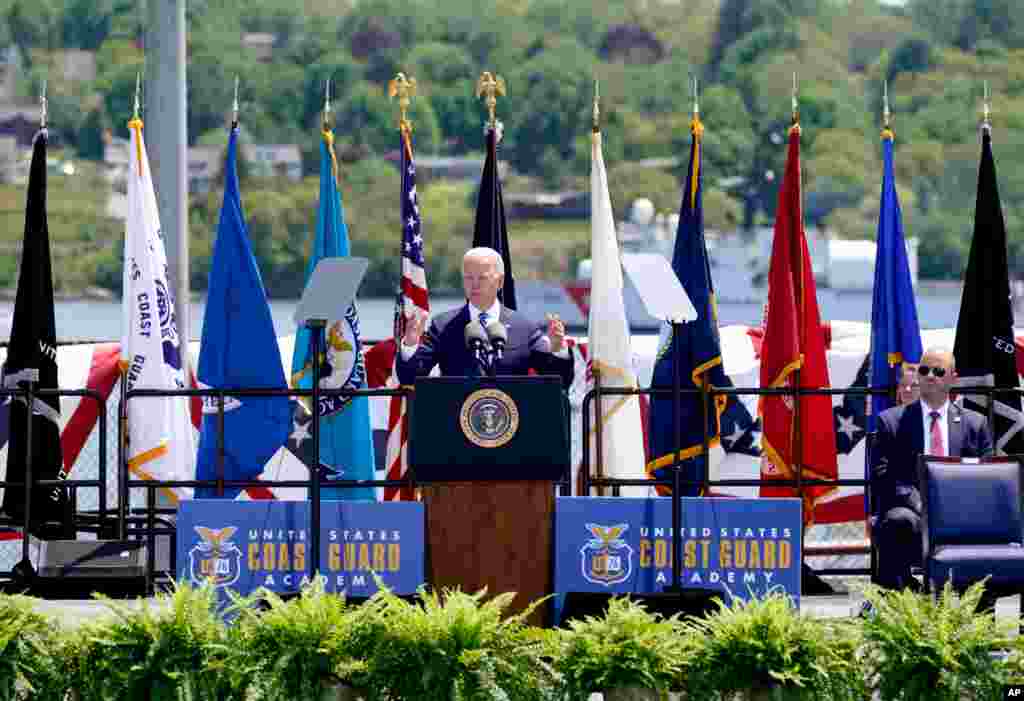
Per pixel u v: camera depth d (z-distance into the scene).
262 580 36.16
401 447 44.22
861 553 49.38
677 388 35.62
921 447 39.03
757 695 31.91
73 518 43.84
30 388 41.19
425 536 35.59
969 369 43.44
